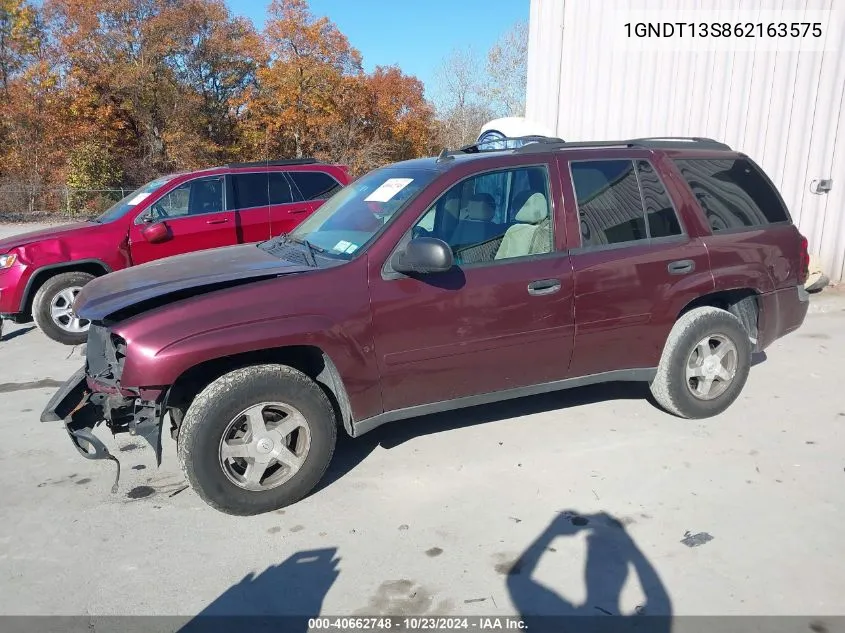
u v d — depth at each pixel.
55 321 7.19
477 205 3.89
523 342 3.93
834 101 8.01
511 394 4.07
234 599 2.91
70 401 3.67
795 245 4.80
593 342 4.13
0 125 30.34
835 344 6.37
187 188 7.91
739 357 4.58
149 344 3.20
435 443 4.38
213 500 3.42
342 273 3.54
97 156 29.92
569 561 3.10
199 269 3.84
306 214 8.50
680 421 4.62
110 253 7.39
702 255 4.37
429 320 3.68
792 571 2.98
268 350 3.54
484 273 3.79
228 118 38.88
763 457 4.08
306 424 3.56
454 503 3.64
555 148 4.16
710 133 8.91
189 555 3.24
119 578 3.08
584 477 3.88
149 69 33.19
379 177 4.45
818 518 3.39
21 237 7.43
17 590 3.01
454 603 2.85
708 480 3.81
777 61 8.27
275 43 37.16
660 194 4.35
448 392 3.86
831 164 8.17
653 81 9.27
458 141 40.81
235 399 3.35
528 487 3.78
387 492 3.78
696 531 3.31
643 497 3.64
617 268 4.09
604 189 4.19
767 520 3.39
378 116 37.84
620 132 9.73
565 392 5.21
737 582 2.92
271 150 37.38
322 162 8.91
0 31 32.41
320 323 3.43
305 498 3.73
